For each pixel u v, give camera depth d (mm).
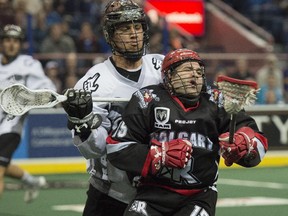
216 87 10422
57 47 29234
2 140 16484
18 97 9164
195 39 37406
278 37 40156
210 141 9812
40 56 27797
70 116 9406
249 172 26391
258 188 22469
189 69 9672
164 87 9961
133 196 10328
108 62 10430
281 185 23156
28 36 27766
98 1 35094
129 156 9555
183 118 9703
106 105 10156
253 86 9273
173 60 9695
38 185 19094
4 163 16500
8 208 18891
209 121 9750
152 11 31297
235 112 9281
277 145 28672
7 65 17219
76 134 9562
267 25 40562
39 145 26484
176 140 9445
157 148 9406
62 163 26766
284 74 31125
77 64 28109
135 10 10133
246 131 9711
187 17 37188
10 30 17188
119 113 10164
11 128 16562
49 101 9227
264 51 37188
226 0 41625
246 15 40812
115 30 10133
